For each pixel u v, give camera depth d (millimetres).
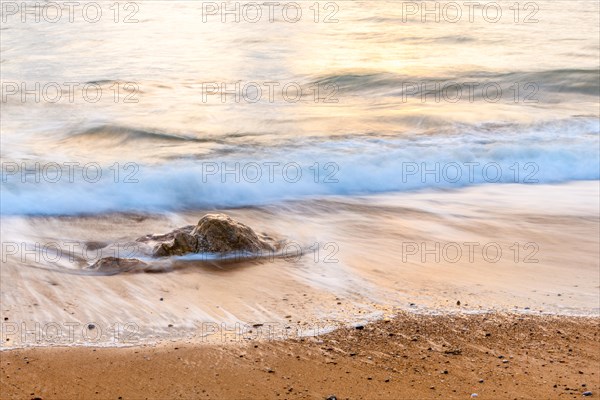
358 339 6992
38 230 10117
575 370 6445
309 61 23203
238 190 12172
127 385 6074
